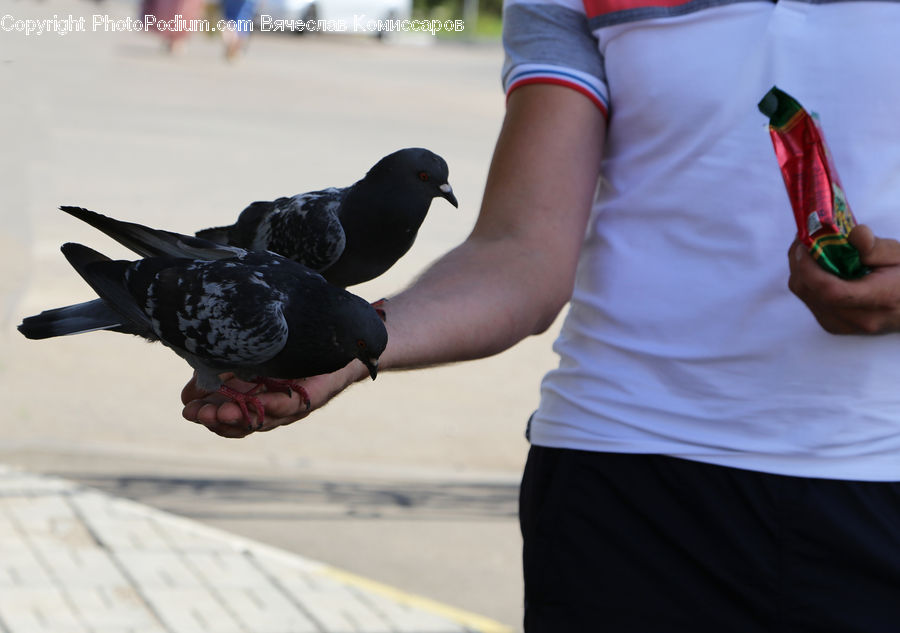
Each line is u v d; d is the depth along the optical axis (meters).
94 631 5.62
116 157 18.34
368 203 2.52
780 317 2.44
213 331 2.11
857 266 2.16
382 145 22.45
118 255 12.20
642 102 2.54
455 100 32.19
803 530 2.43
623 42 2.56
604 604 2.55
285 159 19.94
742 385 2.47
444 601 6.40
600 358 2.61
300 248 2.52
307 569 6.68
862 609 2.42
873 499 2.43
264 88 30.44
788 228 2.44
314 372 2.17
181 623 5.79
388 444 9.12
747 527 2.46
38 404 9.38
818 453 2.43
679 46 2.49
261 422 2.10
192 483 8.05
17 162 6.99
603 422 2.57
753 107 2.45
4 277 7.06
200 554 6.74
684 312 2.51
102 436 8.86
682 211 2.52
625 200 2.60
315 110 27.20
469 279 2.43
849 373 2.43
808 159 2.16
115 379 10.17
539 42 2.66
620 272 2.59
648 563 2.53
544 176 2.57
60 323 2.34
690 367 2.50
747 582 2.46
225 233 2.70
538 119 2.61
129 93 25.81
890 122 2.40
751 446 2.45
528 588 2.69
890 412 2.44
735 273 2.47
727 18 2.47
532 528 2.69
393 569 6.79
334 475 8.41
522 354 11.81
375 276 2.65
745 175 2.46
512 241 2.52
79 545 6.70
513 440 9.39
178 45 34.47
